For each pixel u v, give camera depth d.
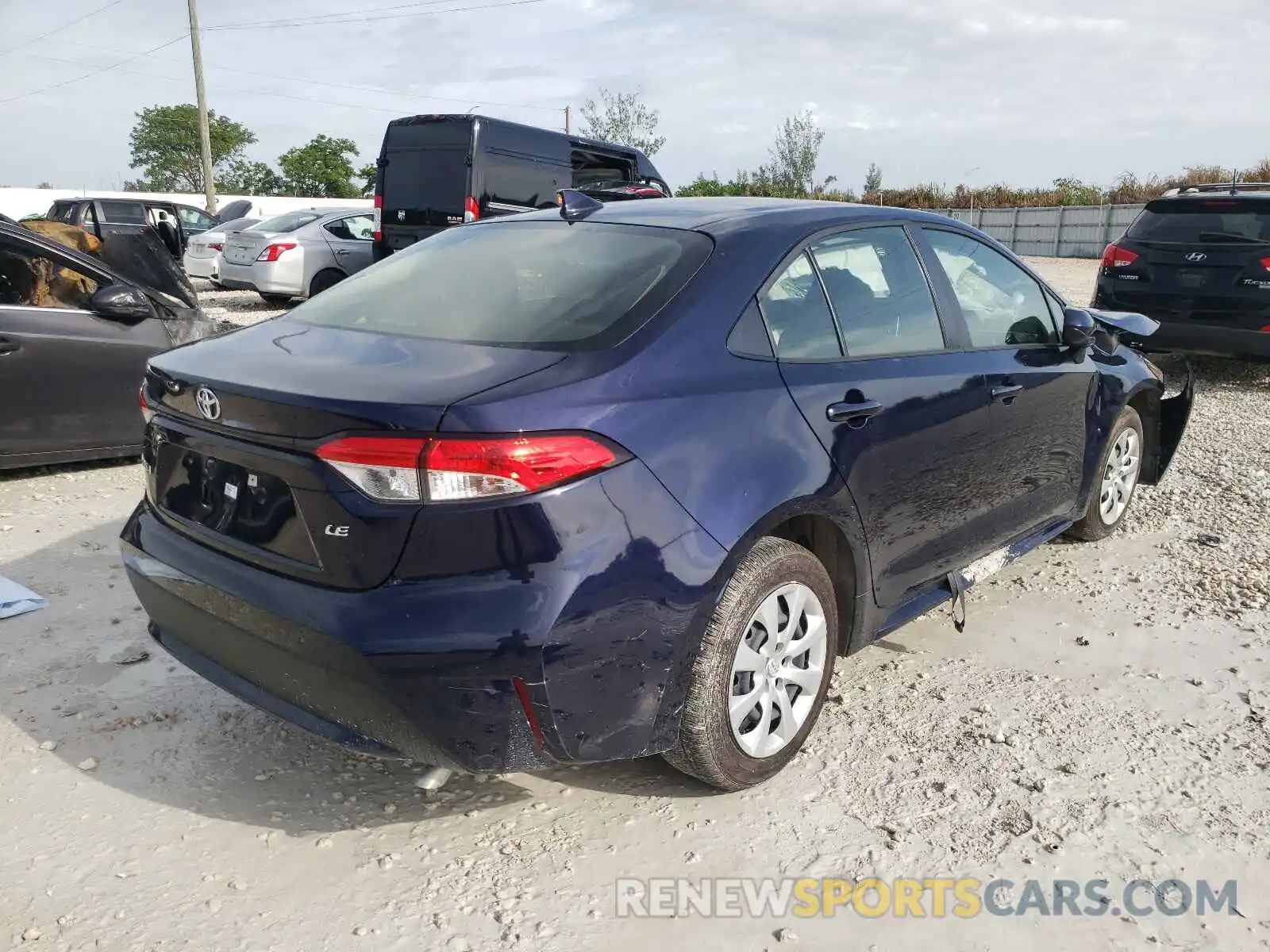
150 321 6.01
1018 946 2.33
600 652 2.34
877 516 3.08
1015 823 2.75
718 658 2.61
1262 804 2.83
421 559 2.22
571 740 2.37
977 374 3.53
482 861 2.59
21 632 3.78
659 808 2.82
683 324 2.65
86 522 5.04
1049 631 3.94
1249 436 7.06
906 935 2.35
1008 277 4.00
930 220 3.68
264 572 2.45
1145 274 8.80
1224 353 8.55
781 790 2.90
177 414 2.66
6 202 32.41
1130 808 2.81
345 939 2.30
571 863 2.58
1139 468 5.19
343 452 2.23
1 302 5.52
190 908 2.38
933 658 3.71
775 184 37.31
